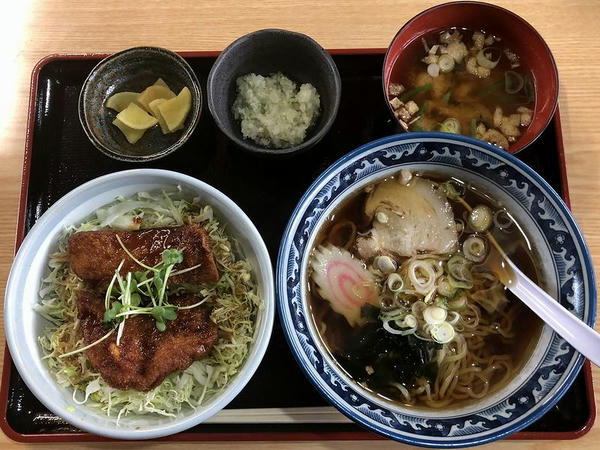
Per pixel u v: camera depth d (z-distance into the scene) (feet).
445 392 1.03
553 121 1.19
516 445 1.06
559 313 0.98
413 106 1.20
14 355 0.92
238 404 1.05
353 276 1.08
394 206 1.09
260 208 1.16
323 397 0.96
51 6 1.30
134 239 1.01
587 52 1.26
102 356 0.95
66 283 1.03
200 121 1.21
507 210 1.08
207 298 1.02
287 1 1.30
